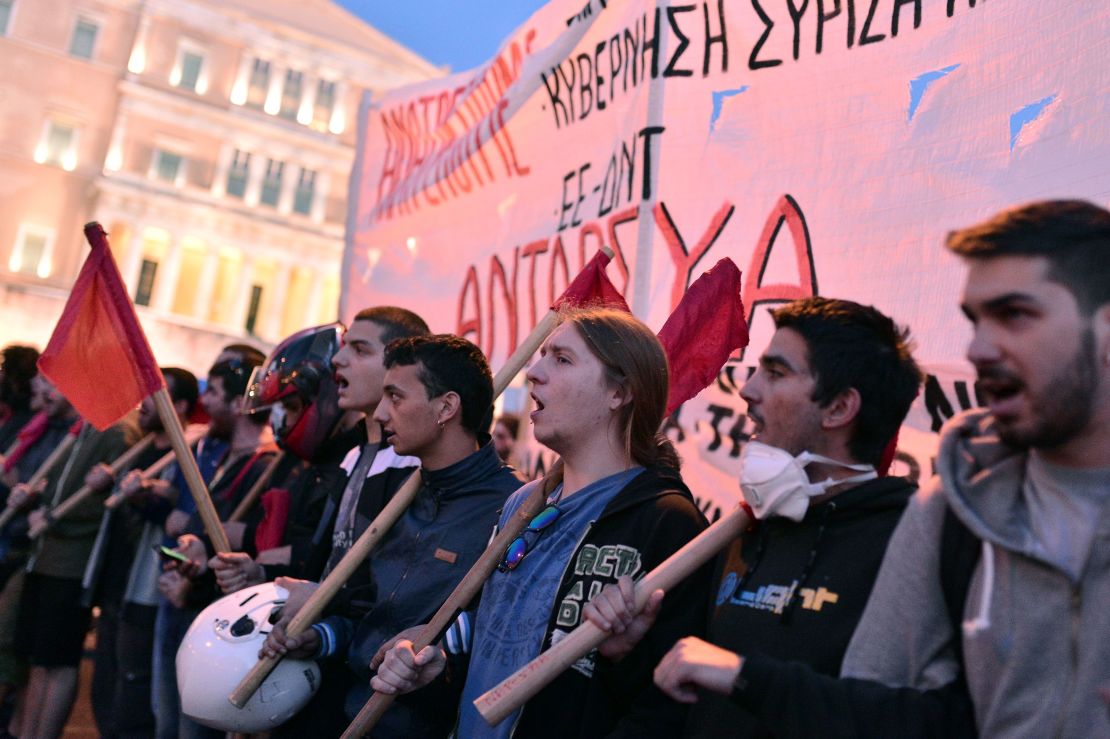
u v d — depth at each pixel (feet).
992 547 4.04
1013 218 3.91
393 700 7.55
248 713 8.39
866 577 5.03
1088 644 3.74
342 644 8.46
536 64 13.28
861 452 5.52
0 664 16.10
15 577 16.30
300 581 9.11
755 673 4.49
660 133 10.68
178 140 102.68
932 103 8.36
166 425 9.78
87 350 9.65
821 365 5.47
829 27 9.32
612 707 6.23
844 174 8.98
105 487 14.52
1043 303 3.78
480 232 14.16
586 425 6.80
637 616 5.52
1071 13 7.34
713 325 7.64
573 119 12.46
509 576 6.76
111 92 100.22
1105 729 3.67
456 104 15.38
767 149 9.69
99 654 15.10
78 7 98.73
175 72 102.32
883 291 8.51
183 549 11.28
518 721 6.32
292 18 106.22
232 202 105.09
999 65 7.86
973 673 4.02
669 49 10.75
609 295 8.44
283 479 12.08
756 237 9.65
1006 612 3.94
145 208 101.14
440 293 14.82
